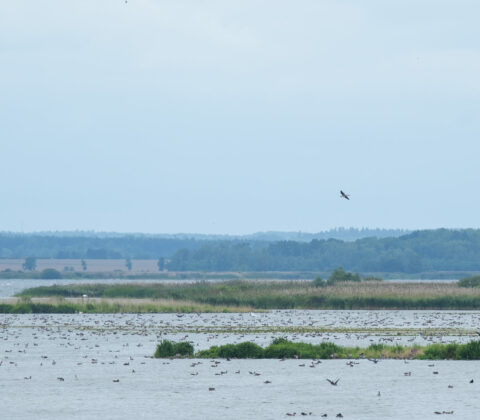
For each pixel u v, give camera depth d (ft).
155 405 259.80
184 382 299.58
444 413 245.04
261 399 267.80
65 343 422.41
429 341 413.80
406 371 319.27
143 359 360.48
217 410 252.01
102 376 314.96
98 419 241.35
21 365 346.33
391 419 238.48
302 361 348.59
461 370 320.70
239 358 359.87
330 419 238.48
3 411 252.83
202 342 419.33
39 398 272.72
